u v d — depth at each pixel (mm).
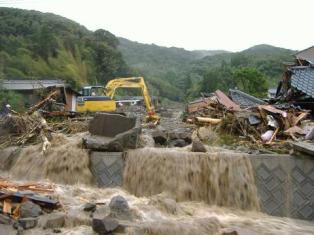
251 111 16844
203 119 18156
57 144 13586
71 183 12055
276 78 65250
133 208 9844
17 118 15148
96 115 14102
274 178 11352
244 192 11344
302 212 11156
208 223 9219
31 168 12586
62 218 8586
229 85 67125
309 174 11227
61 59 65688
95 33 90438
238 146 14055
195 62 153500
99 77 77062
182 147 14125
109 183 11984
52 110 21250
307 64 25438
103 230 8055
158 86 102000
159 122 24047
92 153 12258
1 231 8047
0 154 13398
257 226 9961
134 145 12555
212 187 11461
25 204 8828
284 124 15547
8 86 31297
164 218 9523
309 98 21250
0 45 56875
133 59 167625
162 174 11633
